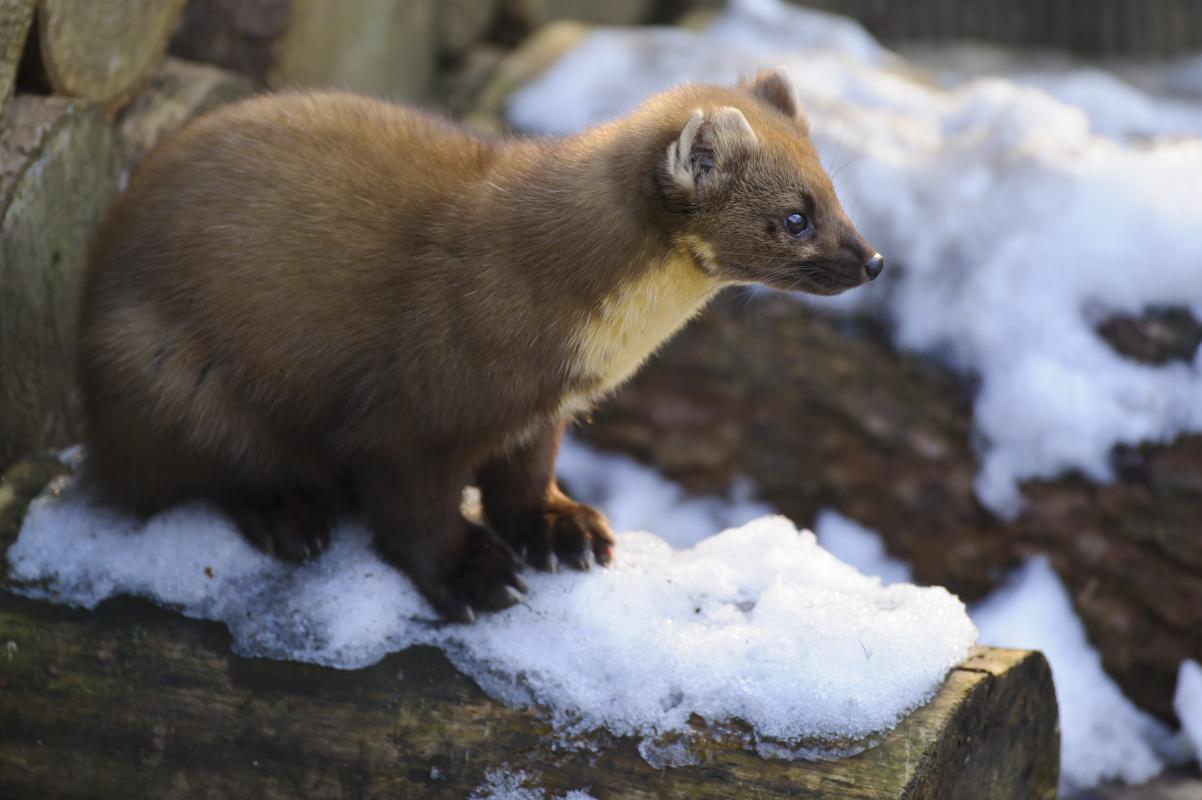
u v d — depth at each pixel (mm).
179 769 7156
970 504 12094
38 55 9141
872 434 12359
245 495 8117
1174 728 11781
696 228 7547
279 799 7070
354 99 8227
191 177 7777
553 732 6840
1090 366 11688
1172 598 11547
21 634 7324
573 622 7230
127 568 7594
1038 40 22375
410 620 7398
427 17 15398
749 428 12742
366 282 7496
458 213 7434
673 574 7582
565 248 7266
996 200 12273
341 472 8219
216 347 7664
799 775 6531
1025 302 11906
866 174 12594
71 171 9211
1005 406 11867
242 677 7168
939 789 6754
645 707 6770
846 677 6719
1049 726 7762
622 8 19172
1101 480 11609
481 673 7074
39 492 8219
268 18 12070
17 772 7289
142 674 7223
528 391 7426
